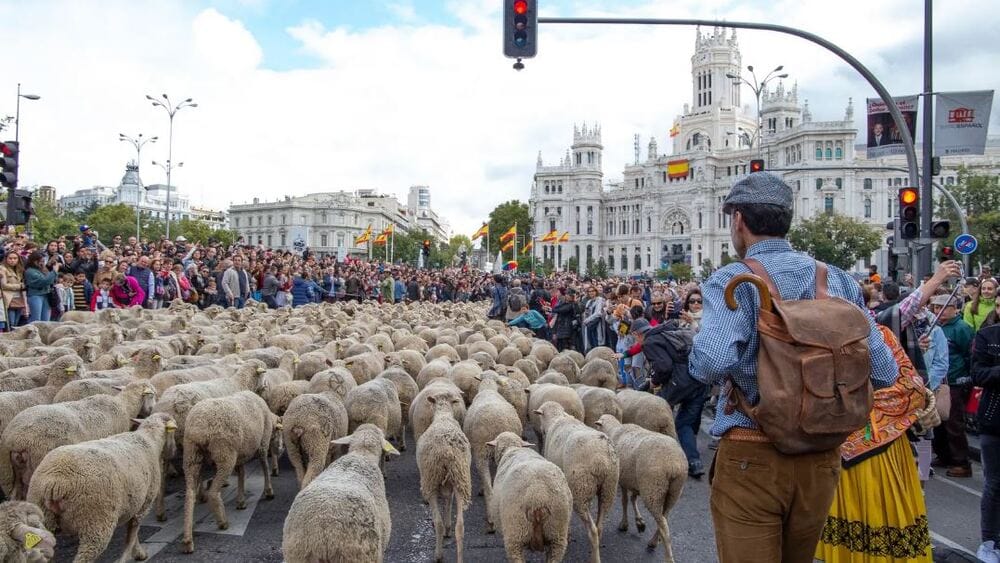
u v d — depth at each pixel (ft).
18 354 38.93
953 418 33.32
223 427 23.53
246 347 46.21
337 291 107.86
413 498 28.22
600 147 552.41
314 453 25.58
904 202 48.85
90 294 61.16
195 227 378.73
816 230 260.01
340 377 32.40
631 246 522.47
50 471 18.28
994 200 218.59
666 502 23.27
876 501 16.05
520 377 37.24
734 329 11.27
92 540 18.63
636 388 46.96
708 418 47.96
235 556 21.94
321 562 15.55
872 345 11.82
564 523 19.51
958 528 25.96
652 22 47.52
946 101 49.70
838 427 10.70
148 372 34.71
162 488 25.08
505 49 46.50
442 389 29.45
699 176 474.90
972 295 40.27
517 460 21.52
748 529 11.59
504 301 83.97
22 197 58.18
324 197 507.71
